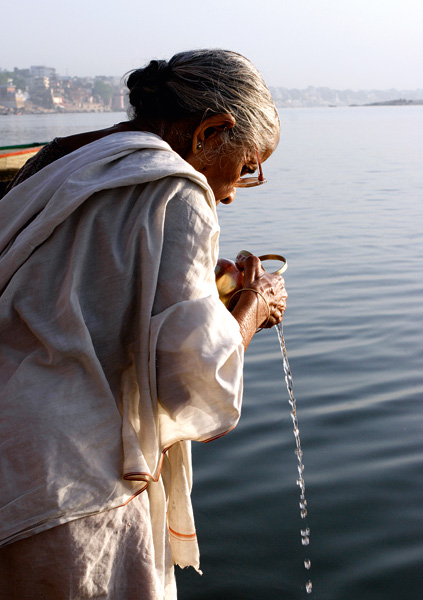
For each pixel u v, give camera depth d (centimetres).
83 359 112
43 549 113
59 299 113
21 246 113
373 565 290
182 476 154
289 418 420
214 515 326
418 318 634
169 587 142
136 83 136
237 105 131
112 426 116
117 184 114
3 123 8744
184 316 114
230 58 133
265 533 312
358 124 7481
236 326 121
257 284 148
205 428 118
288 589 278
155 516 138
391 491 339
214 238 122
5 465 110
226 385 116
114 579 121
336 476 354
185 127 132
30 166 136
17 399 111
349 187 1906
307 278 820
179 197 118
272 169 2491
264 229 1225
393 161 2767
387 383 472
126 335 117
